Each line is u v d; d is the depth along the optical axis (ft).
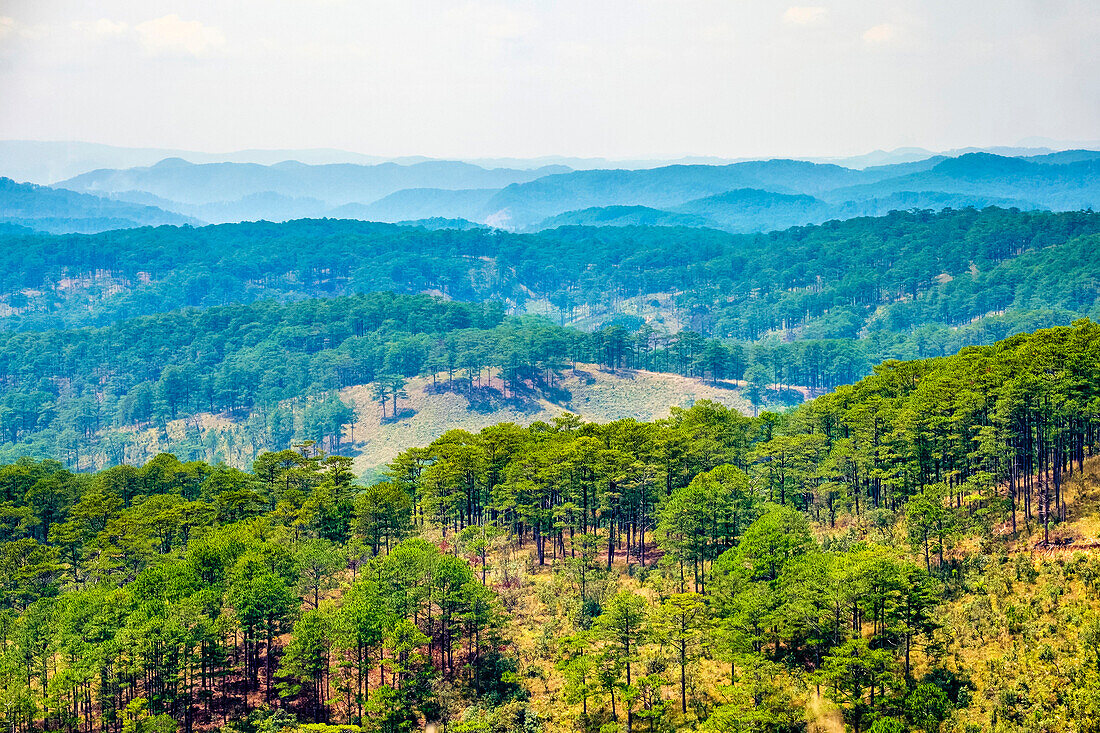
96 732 230.48
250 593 242.78
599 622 232.94
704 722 213.87
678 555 272.92
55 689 220.84
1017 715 197.47
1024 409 259.60
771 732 207.51
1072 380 262.06
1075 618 214.28
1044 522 247.91
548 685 241.35
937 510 248.73
